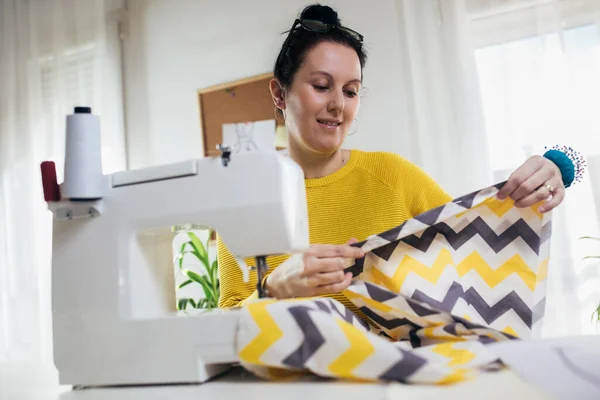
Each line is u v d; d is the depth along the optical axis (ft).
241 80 8.75
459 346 2.21
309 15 3.80
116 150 9.27
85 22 9.64
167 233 2.84
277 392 1.91
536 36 6.91
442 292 2.93
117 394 2.23
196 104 9.14
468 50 7.20
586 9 6.70
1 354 9.48
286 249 2.47
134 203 2.54
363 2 7.97
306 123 3.76
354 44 3.86
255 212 2.47
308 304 2.19
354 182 4.10
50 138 9.68
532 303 2.92
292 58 3.81
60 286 2.54
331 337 1.98
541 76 6.83
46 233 9.52
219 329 2.23
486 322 2.92
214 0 9.14
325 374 1.97
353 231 3.96
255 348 2.08
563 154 3.12
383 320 2.74
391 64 7.73
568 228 6.39
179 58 9.37
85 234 2.55
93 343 2.44
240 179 2.49
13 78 10.00
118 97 9.52
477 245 3.07
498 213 3.08
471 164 7.01
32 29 9.96
